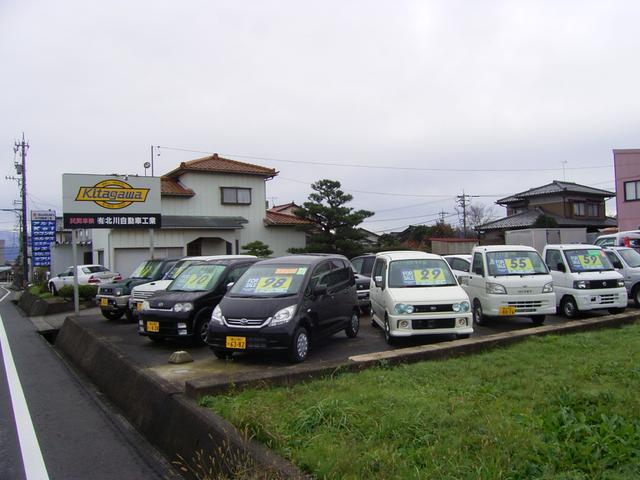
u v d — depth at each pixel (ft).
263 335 24.18
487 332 32.96
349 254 85.76
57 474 15.55
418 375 19.31
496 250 36.60
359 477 10.95
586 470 11.00
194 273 33.88
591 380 17.95
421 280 31.27
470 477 10.61
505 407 15.20
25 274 130.00
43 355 36.58
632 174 102.42
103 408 23.00
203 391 17.08
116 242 77.71
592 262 39.55
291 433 13.56
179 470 15.49
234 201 92.17
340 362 20.65
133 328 39.06
